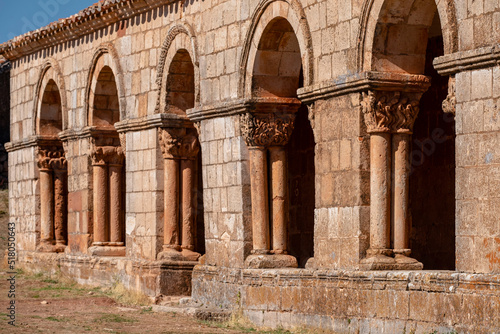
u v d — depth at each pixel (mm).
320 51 18062
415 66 17047
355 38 17062
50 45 29766
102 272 26016
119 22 25516
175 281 23000
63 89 28938
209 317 19656
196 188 23641
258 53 19906
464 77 14820
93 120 27141
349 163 17266
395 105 16922
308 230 23422
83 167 27609
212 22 21359
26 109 31688
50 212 30797
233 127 20500
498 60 14234
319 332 17281
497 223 14266
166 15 23391
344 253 17344
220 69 21031
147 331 18062
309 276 17922
